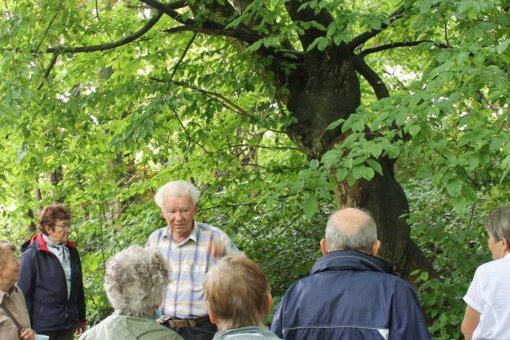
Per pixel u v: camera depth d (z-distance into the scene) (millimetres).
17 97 5070
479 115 3848
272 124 5918
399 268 5215
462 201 3631
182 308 3805
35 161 6746
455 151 4105
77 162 7105
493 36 4395
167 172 7066
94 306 7285
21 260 4676
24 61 5246
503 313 2709
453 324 4340
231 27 5402
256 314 2059
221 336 2010
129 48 6383
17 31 5160
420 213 5113
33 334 3811
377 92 5906
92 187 7203
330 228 2615
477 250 5113
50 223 4727
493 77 3721
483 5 3607
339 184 5203
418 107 3758
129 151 6578
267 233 6977
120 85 6000
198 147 7102
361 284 2492
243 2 5758
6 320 3570
